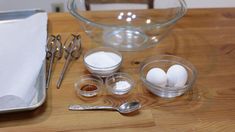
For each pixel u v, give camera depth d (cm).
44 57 83
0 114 71
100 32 96
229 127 70
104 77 81
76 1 97
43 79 78
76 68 83
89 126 69
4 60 82
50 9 168
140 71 81
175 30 99
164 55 85
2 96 72
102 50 87
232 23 103
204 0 144
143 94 77
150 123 70
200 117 72
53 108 73
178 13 94
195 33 98
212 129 69
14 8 164
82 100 75
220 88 79
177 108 74
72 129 68
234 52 91
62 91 77
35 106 71
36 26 94
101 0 114
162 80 76
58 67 83
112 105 74
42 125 69
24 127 69
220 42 94
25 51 85
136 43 93
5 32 91
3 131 68
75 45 90
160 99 76
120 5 118
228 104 75
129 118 71
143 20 102
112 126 69
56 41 91
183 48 92
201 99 76
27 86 75
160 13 104
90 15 103
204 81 81
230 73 83
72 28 97
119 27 94
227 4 148
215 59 88
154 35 95
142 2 117
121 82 80
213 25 102
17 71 79
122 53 89
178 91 76
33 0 163
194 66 85
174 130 69
